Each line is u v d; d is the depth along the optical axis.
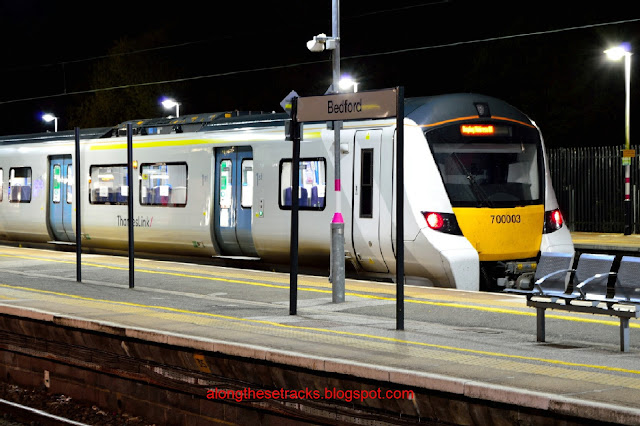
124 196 21.86
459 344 9.59
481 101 16.39
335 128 13.70
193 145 20.02
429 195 15.42
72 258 20.69
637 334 10.30
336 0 16.97
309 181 17.39
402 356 8.66
